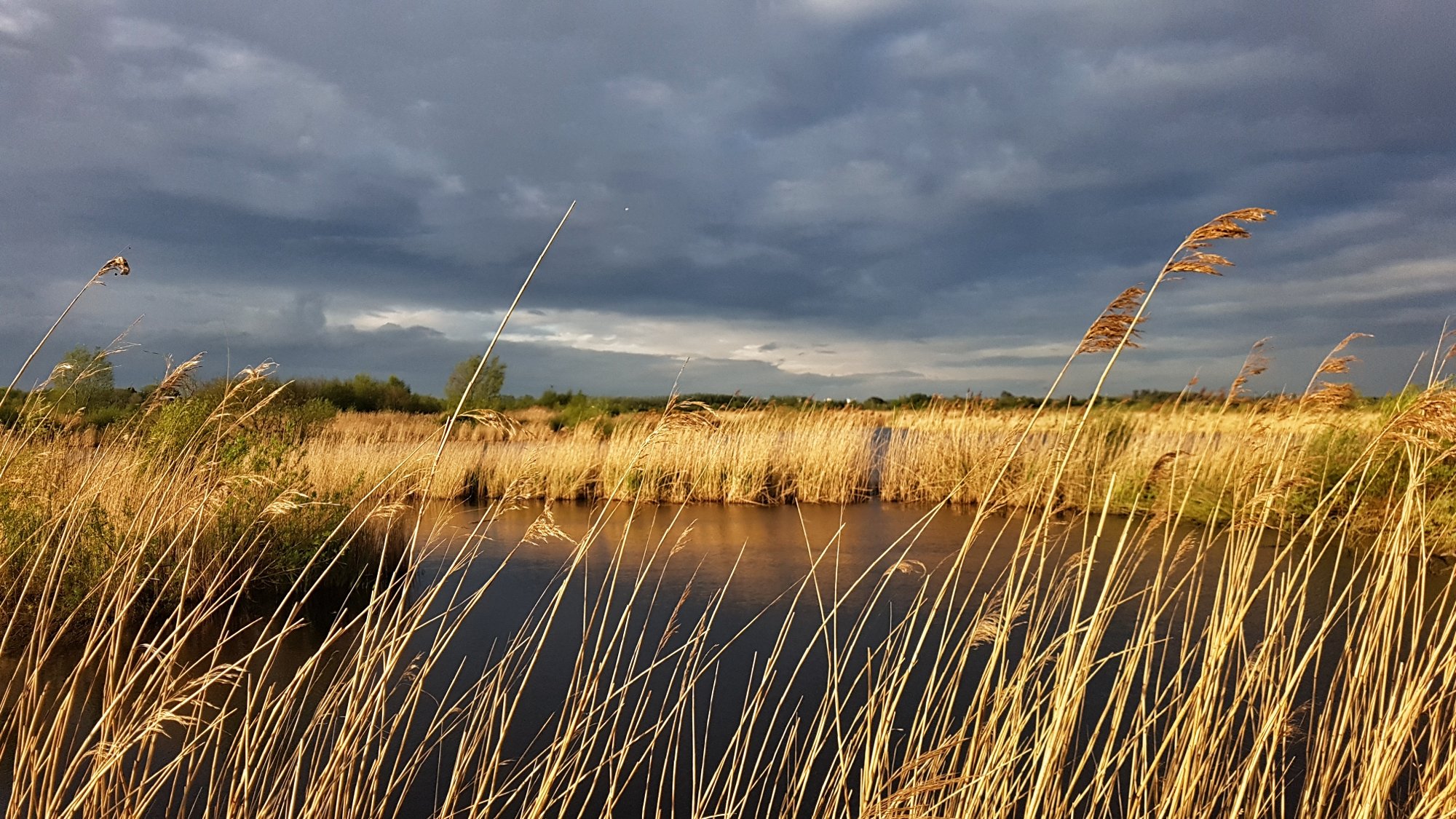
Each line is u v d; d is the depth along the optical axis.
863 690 6.08
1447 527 7.54
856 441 17.27
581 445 17.42
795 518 14.23
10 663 6.00
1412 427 3.57
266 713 5.39
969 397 17.03
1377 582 3.91
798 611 8.12
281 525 8.25
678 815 4.48
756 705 4.21
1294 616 7.13
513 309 3.23
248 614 7.80
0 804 4.04
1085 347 3.08
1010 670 5.98
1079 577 3.48
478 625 7.77
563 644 7.22
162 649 3.46
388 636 3.61
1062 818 3.56
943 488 15.72
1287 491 3.96
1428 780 3.81
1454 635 3.67
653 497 15.69
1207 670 3.82
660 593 8.97
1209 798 4.09
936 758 3.61
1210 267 2.77
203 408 7.47
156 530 4.01
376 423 23.27
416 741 5.28
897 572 9.60
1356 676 3.99
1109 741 3.69
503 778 4.88
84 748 3.16
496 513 3.85
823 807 4.54
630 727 4.11
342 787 3.56
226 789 4.39
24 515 6.57
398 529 11.05
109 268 3.91
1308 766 4.06
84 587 6.62
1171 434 12.73
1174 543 10.25
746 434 16.64
